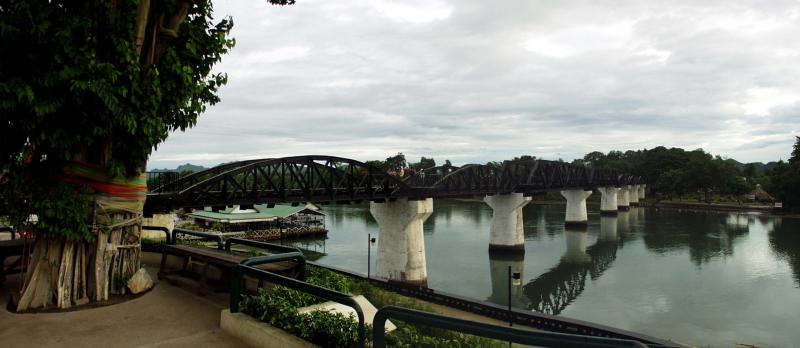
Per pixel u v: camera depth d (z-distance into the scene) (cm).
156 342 733
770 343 3231
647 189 16738
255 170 2916
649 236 8175
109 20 923
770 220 10100
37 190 943
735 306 4094
